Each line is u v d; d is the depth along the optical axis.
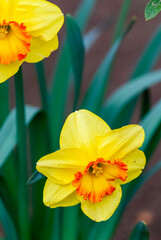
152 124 0.70
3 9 0.57
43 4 0.58
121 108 0.78
